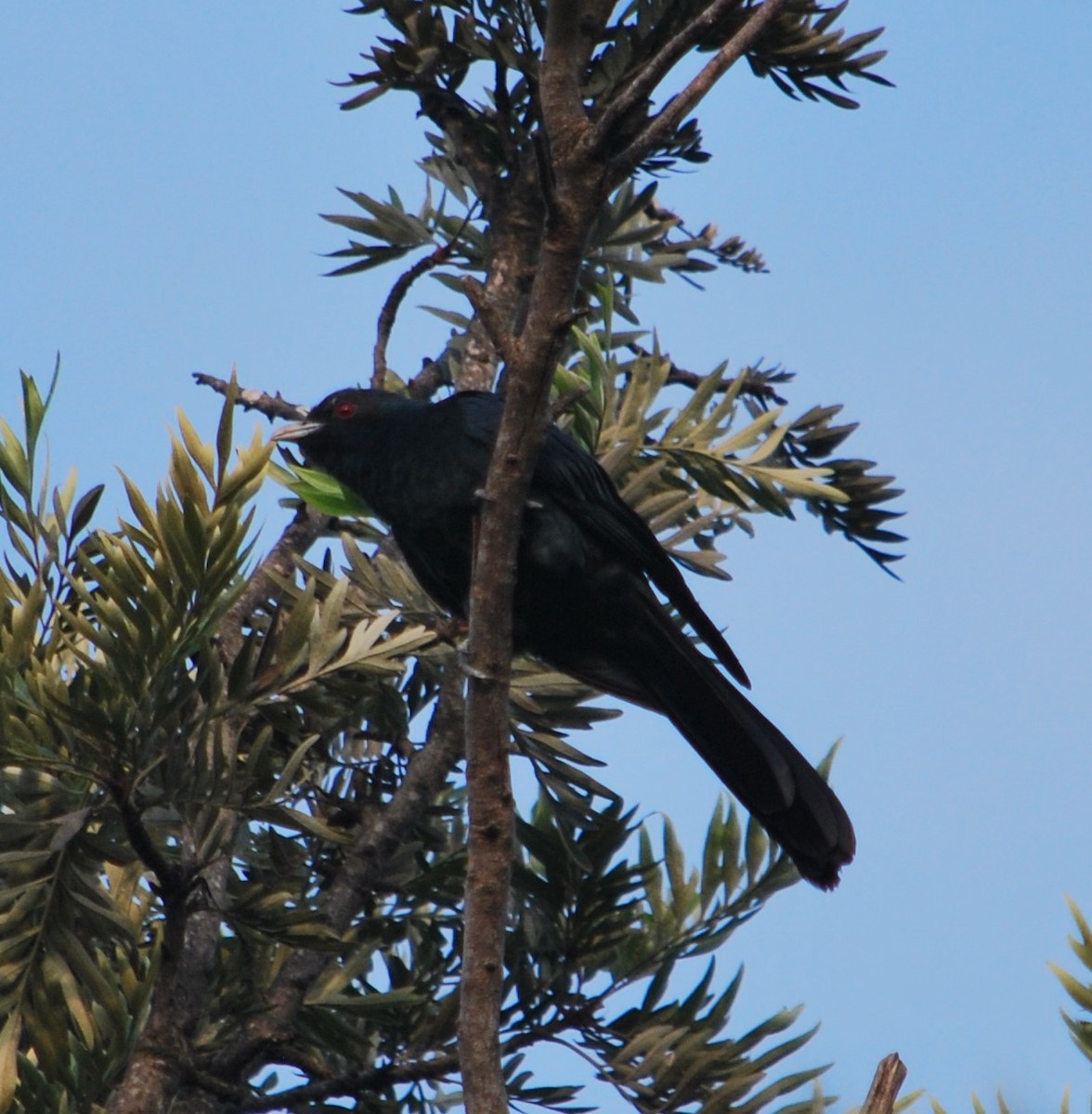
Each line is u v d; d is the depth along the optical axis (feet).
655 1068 27.07
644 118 34.01
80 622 23.00
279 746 29.35
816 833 29.50
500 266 34.06
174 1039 22.40
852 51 35.78
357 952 27.53
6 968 22.44
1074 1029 19.60
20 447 25.22
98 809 22.90
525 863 30.53
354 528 36.60
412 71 34.45
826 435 36.35
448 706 29.07
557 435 31.55
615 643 32.22
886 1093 16.71
